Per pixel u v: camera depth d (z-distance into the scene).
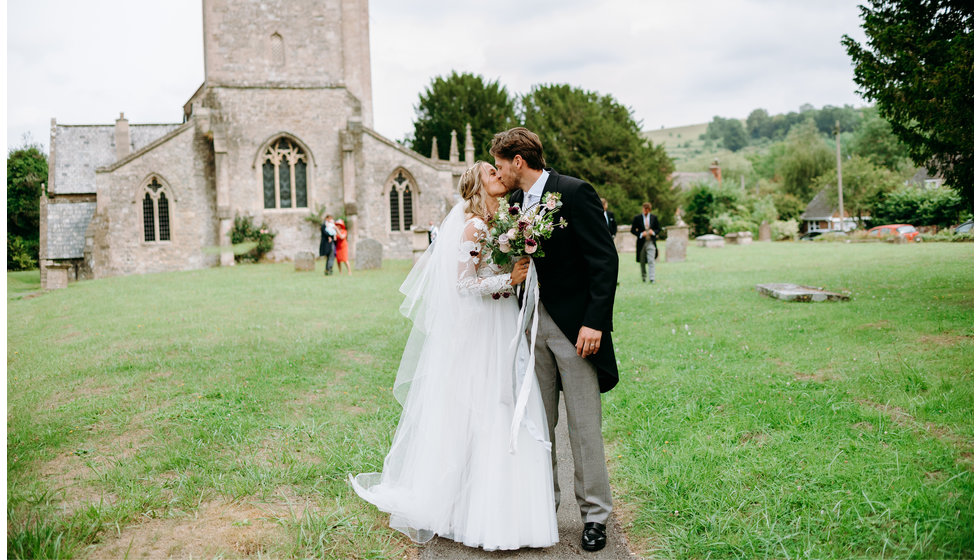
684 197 50.78
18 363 8.14
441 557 3.23
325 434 4.91
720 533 3.21
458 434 3.41
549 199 3.19
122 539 3.25
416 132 52.75
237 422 5.15
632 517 3.59
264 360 7.67
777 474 3.79
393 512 3.42
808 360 6.37
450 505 3.39
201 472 4.12
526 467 3.28
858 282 12.59
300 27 32.84
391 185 34.00
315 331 9.95
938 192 36.38
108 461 4.39
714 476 3.84
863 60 9.24
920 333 7.09
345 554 3.16
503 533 3.22
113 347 8.97
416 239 24.31
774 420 4.67
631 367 6.72
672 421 4.93
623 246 27.58
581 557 3.19
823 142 63.31
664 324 9.23
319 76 33.19
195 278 22.03
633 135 47.19
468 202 3.53
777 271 16.36
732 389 5.56
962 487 3.41
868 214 46.53
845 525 3.17
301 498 3.79
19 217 47.91
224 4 31.97
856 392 5.16
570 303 3.34
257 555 3.08
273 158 32.91
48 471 4.25
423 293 3.63
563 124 46.56
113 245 31.16
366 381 6.64
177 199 31.88
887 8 9.25
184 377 6.86
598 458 3.32
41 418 5.45
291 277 20.88
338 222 21.31
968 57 7.93
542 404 3.44
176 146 31.78
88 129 42.12
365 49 38.34
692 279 15.44
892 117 9.49
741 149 181.00
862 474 3.66
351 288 16.61
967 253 18.58
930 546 2.93
